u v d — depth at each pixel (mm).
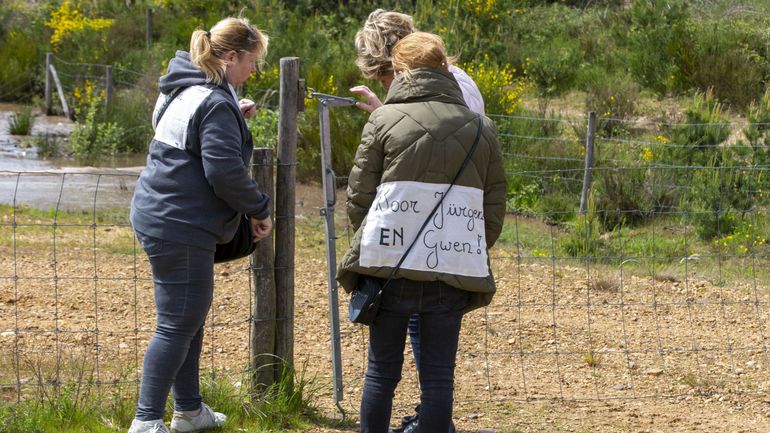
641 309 11727
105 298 11062
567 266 14148
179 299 6098
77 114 27391
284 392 7211
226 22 6188
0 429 6484
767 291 12812
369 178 5844
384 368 5941
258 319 7160
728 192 16625
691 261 14664
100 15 35000
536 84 26656
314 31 29609
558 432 7328
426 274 5715
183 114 6027
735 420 7789
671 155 18406
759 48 25656
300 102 7105
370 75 6582
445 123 5781
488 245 6156
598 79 25281
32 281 11648
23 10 36781
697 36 26000
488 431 7180
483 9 28625
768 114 18031
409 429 6746
